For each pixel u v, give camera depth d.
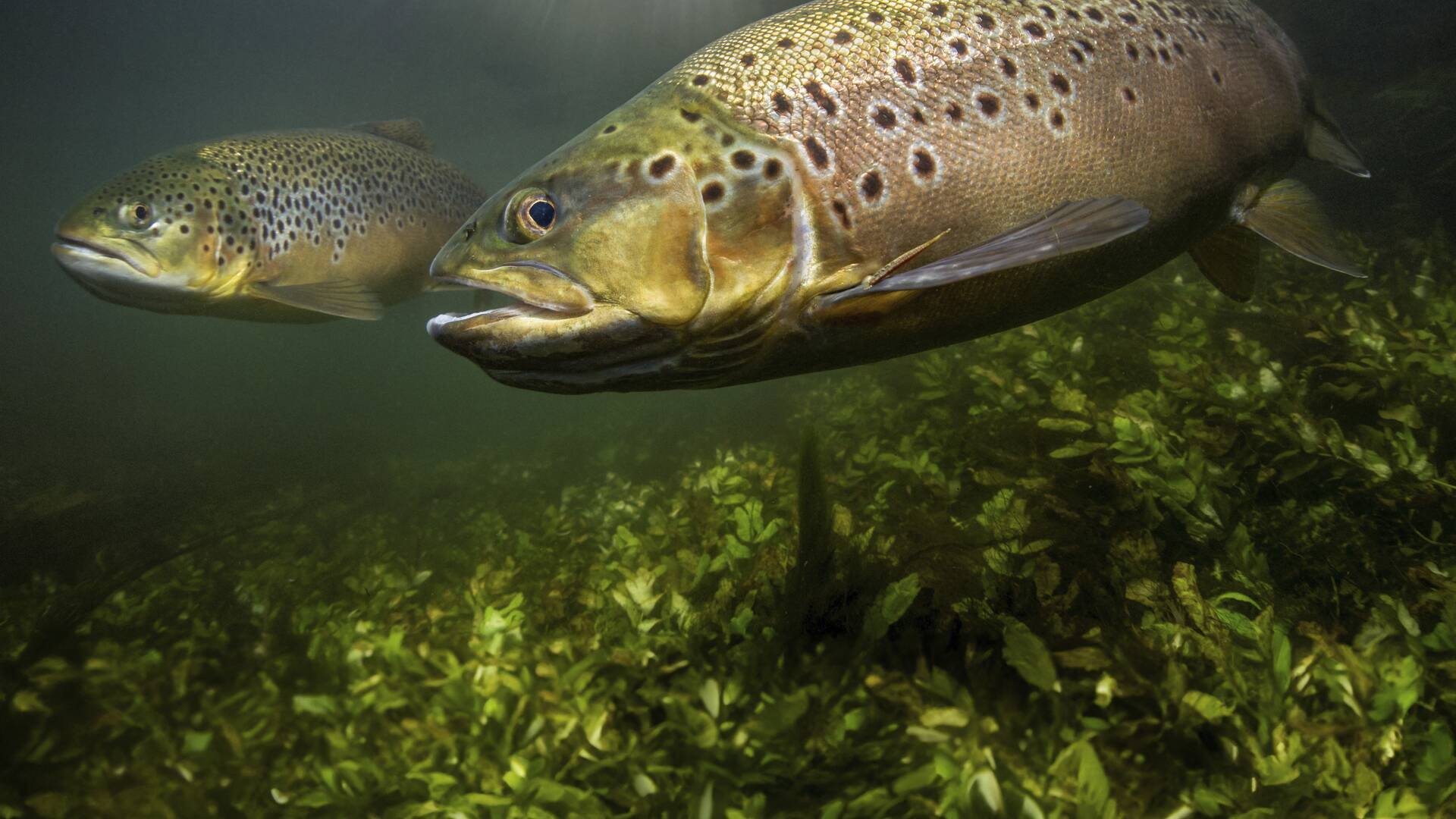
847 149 0.28
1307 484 0.34
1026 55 0.30
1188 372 0.41
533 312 0.28
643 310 0.27
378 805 0.23
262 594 0.46
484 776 0.24
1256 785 0.20
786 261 0.28
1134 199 0.32
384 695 0.26
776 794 0.21
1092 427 0.37
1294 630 0.27
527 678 0.26
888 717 0.23
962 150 0.29
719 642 0.29
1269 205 0.39
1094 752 0.19
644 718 0.25
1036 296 0.31
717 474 0.47
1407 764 0.21
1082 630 0.27
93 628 0.40
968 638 0.27
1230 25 0.36
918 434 0.47
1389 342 0.44
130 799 0.24
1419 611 0.27
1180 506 0.31
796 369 0.30
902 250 0.28
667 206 0.27
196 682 0.30
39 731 0.27
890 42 0.29
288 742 0.27
